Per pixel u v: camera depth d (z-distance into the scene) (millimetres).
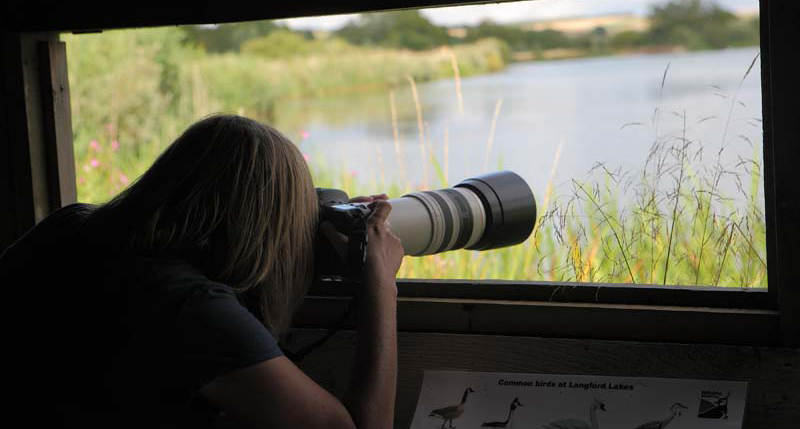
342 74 8398
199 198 1311
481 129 4996
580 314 1798
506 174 1867
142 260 1276
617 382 1734
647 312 1751
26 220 2062
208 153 1333
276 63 8266
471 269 2684
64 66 2139
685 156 2117
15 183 2061
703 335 1719
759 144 2098
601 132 4609
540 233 2266
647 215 2098
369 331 1406
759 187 2127
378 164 3621
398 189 3305
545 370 1802
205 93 6152
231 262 1317
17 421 1278
